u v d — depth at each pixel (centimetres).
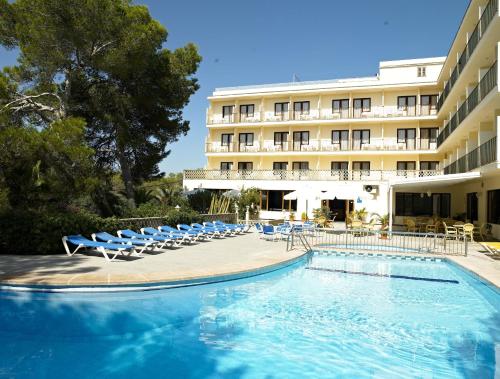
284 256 1372
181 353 614
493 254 1528
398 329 758
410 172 3350
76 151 1445
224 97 4128
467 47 2286
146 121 2634
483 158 1925
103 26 1819
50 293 869
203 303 877
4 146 1376
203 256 1323
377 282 1166
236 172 3809
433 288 1101
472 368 584
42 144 1411
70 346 623
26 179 1426
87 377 522
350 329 752
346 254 1644
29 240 1238
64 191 1503
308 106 3962
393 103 3662
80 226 1326
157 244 1540
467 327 775
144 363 574
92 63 1978
